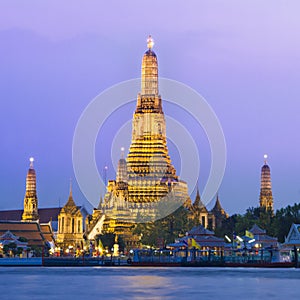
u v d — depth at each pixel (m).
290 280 169.00
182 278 178.75
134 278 180.00
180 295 134.00
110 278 181.12
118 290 144.75
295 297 130.12
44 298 129.62
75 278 182.25
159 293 138.25
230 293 137.50
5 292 141.38
